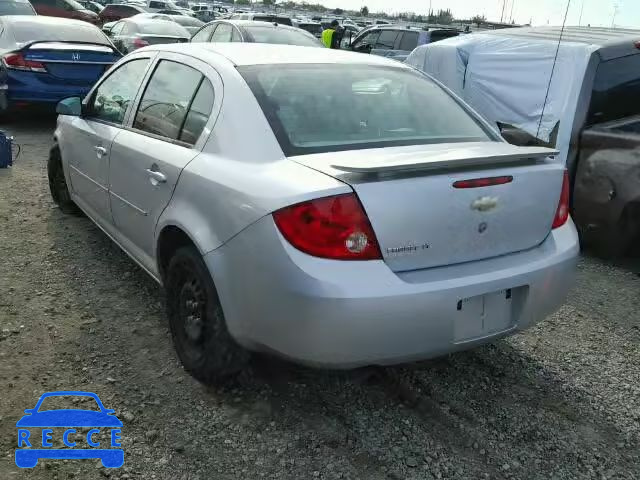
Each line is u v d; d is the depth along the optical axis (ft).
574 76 17.60
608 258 16.46
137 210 11.64
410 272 8.26
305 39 35.86
